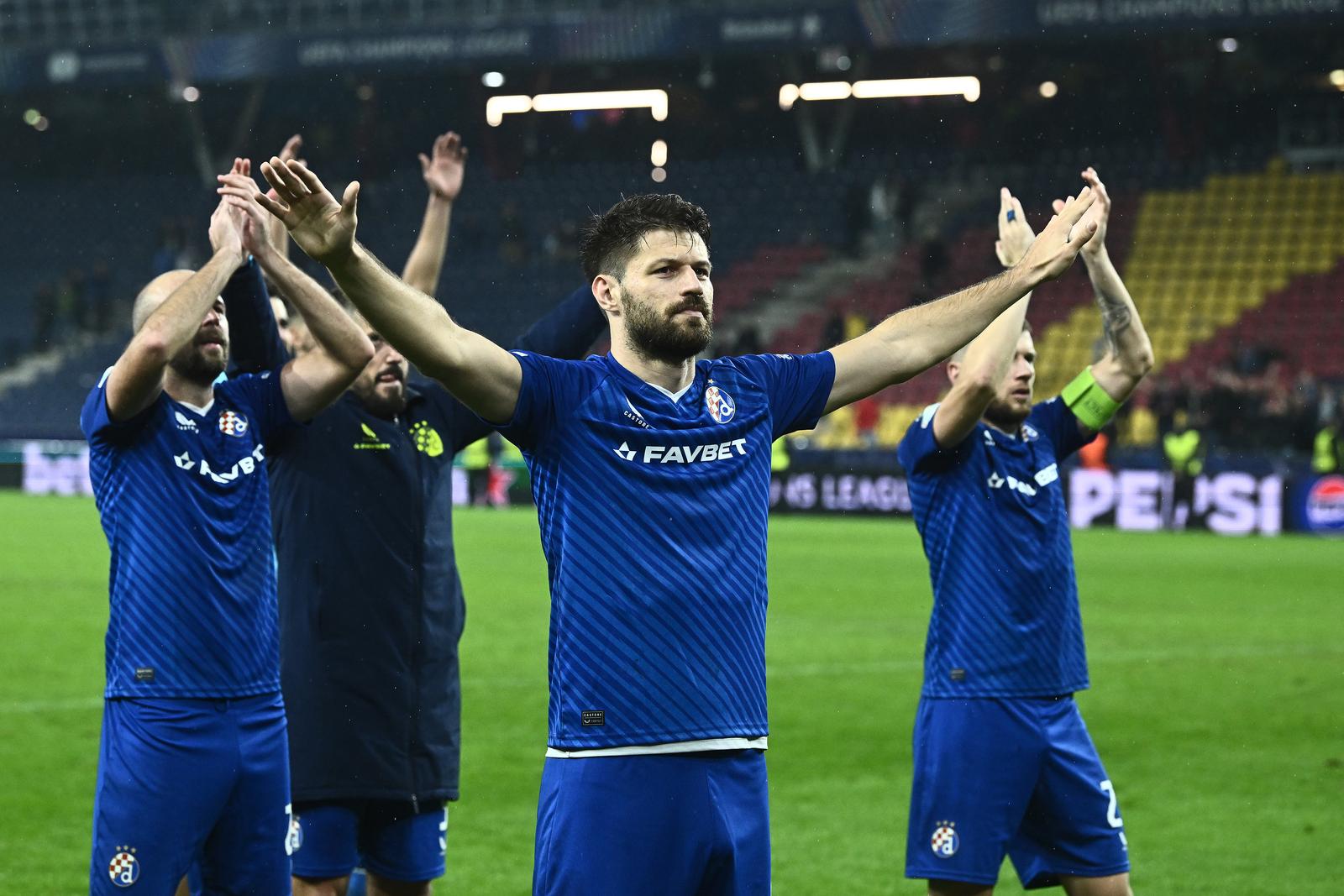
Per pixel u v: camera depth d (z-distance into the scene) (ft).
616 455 15.46
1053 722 22.71
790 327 160.35
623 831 15.02
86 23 166.30
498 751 41.34
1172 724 45.88
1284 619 68.28
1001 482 23.16
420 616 22.94
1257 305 148.66
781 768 39.86
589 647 15.25
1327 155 156.56
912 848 22.89
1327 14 126.93
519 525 116.37
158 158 188.34
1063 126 165.37
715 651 15.33
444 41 151.12
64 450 149.69
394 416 23.44
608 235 15.94
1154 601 73.87
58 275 181.27
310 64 154.51
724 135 175.94
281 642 22.77
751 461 15.99
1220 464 114.83
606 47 148.05
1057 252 17.49
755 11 143.74
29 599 71.00
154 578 19.52
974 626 22.71
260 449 20.88
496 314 167.63
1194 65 155.53
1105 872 22.66
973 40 137.39
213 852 19.90
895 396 142.82
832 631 64.23
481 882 29.32
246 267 22.38
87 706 46.70
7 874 29.35
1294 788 37.78
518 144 179.93
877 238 165.99
